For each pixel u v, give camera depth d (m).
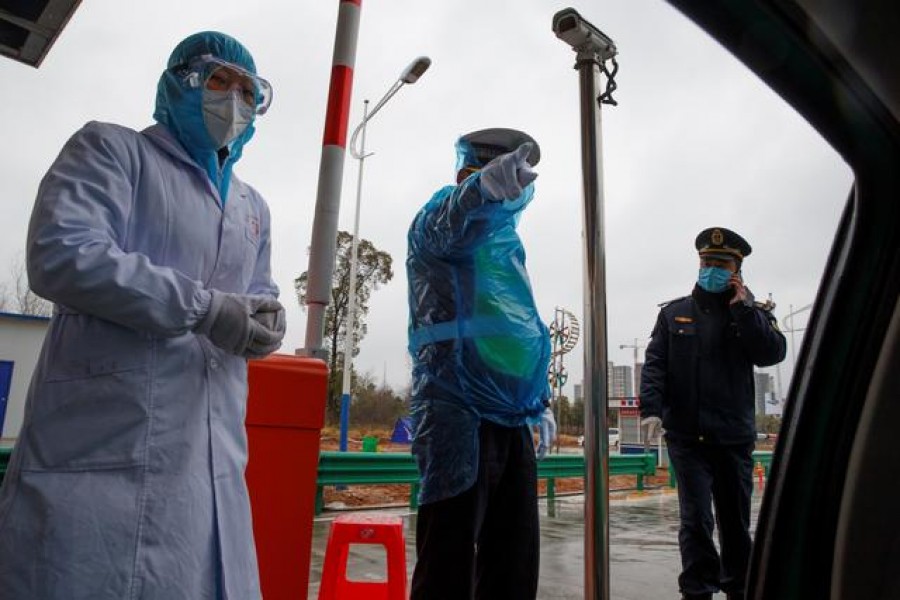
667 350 3.95
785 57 0.82
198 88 1.76
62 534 1.34
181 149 1.76
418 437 2.34
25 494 1.38
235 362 1.76
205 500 1.55
